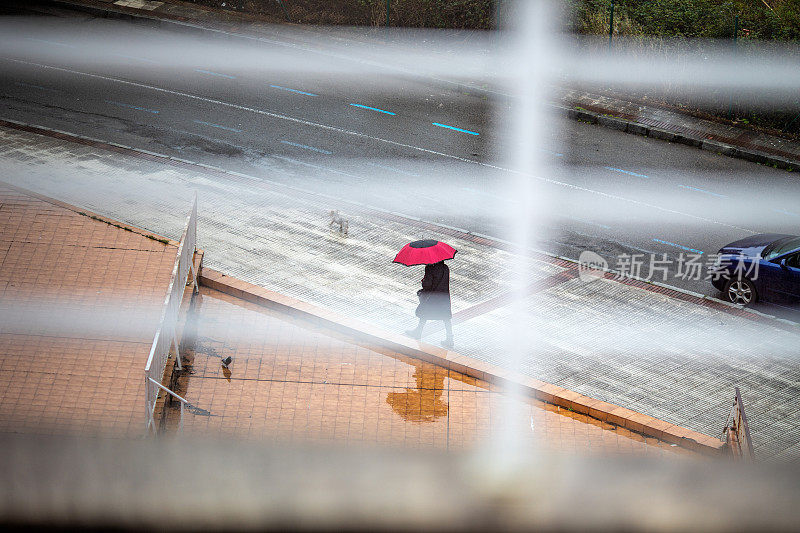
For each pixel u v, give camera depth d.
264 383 11.70
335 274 16.19
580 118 24.28
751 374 13.55
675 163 22.11
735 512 5.18
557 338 14.38
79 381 10.88
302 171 20.59
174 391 11.35
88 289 12.89
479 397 11.77
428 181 20.44
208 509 6.44
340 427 10.96
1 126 21.92
